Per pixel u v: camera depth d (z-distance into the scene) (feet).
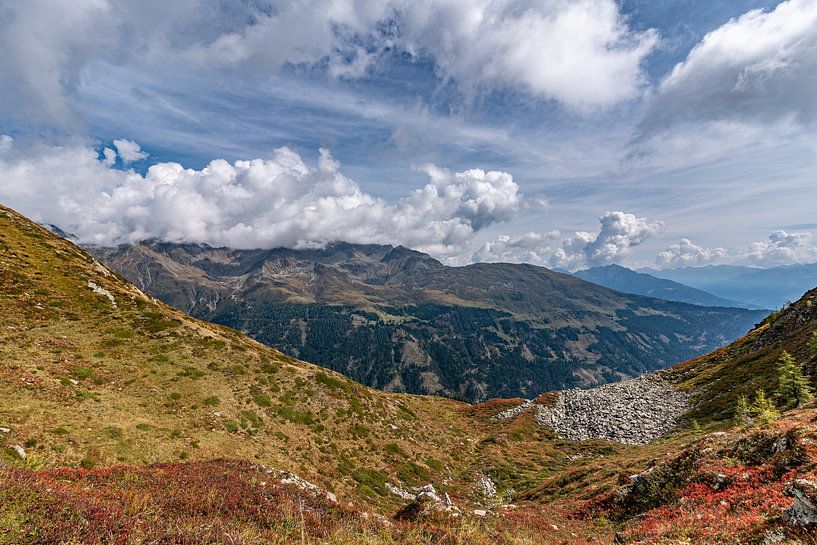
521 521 72.08
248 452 103.86
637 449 170.60
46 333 129.08
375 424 153.17
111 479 46.34
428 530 51.93
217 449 98.58
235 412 123.13
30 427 77.71
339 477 111.55
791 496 47.88
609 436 197.47
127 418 96.89
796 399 140.26
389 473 126.00
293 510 46.91
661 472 80.33
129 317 160.97
